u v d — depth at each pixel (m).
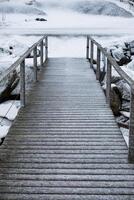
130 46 14.93
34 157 5.39
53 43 20.58
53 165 5.14
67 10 49.28
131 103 5.06
